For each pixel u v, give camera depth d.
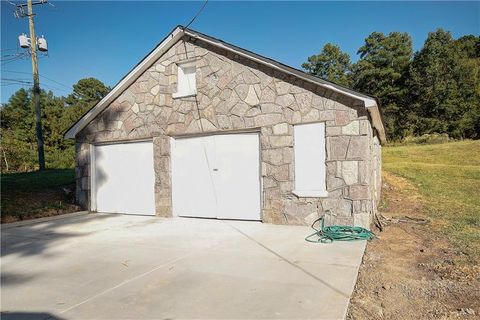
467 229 7.07
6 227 8.42
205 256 5.57
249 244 6.24
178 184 9.41
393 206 9.81
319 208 7.41
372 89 37.75
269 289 4.11
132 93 10.05
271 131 7.94
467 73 33.84
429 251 5.72
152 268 5.05
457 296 3.99
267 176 7.99
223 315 3.49
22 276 4.91
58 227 8.42
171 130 9.36
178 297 3.98
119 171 10.49
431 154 19.48
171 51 9.38
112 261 5.48
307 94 7.52
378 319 3.47
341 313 3.45
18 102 36.56
